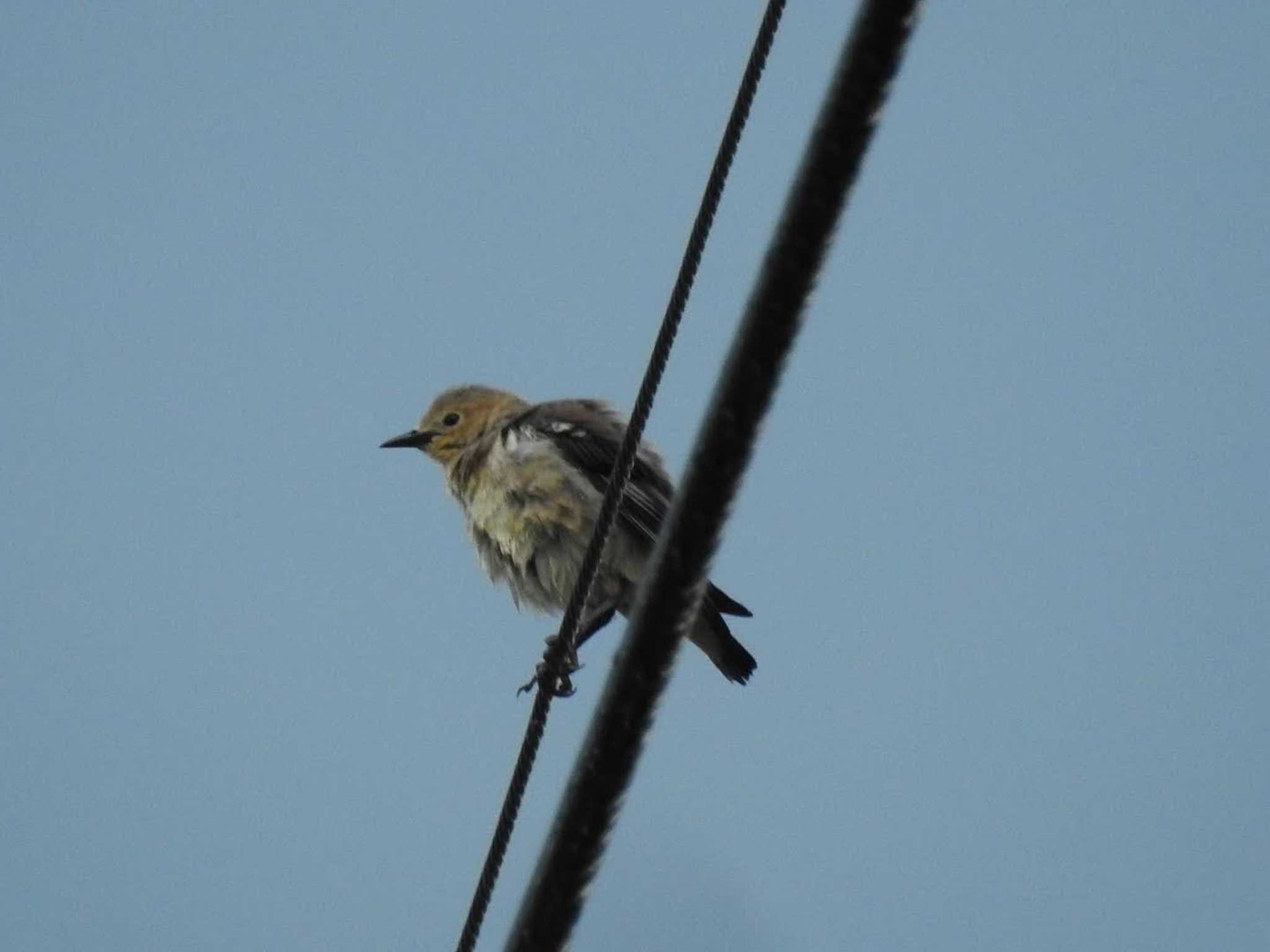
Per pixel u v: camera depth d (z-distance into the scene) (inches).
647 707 296.2
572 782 301.0
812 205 283.3
